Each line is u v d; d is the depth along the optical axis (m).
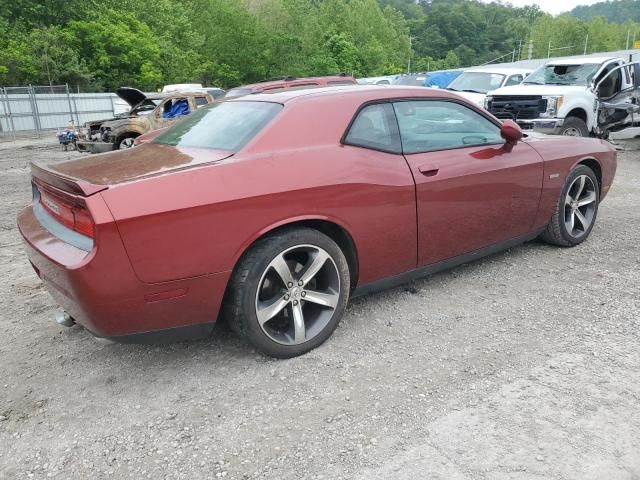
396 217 3.59
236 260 2.99
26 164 14.67
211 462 2.43
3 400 3.00
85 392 3.05
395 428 2.60
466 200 3.98
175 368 3.26
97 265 2.64
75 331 3.83
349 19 79.56
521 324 3.62
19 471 2.44
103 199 2.66
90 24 43.19
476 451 2.41
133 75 45.25
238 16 52.91
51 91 31.34
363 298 4.14
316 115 3.44
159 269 2.77
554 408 2.69
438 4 161.38
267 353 3.21
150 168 3.04
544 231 4.99
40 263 2.98
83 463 2.47
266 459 2.43
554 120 10.00
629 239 5.36
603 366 3.06
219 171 2.97
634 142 12.97
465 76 14.27
